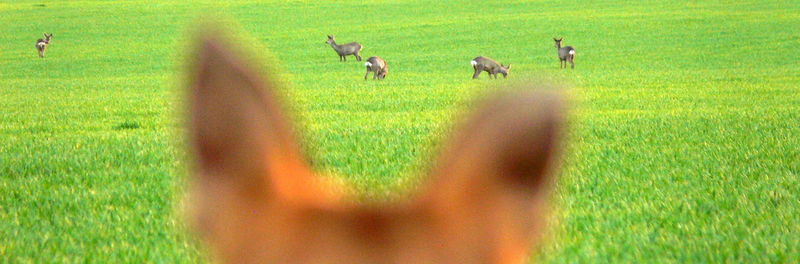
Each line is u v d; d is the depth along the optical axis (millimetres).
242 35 1088
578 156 36438
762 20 179750
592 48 153500
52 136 52094
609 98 81250
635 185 32250
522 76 1099
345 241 1048
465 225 1055
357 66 140875
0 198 30969
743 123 53781
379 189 1237
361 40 171750
